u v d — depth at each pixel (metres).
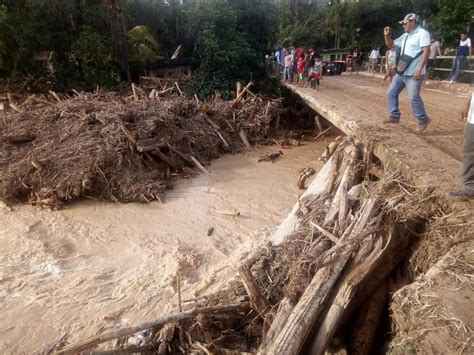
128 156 10.64
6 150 10.91
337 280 3.83
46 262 7.14
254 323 4.34
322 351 3.36
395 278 4.06
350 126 8.19
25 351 5.07
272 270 4.62
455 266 3.25
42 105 14.02
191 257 7.12
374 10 34.53
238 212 8.86
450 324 2.64
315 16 36.44
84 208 9.45
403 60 7.01
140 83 18.91
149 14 23.25
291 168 12.06
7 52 16.41
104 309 5.84
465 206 4.09
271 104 15.66
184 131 12.71
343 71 29.53
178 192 10.37
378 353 3.71
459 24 17.78
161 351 4.16
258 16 18.23
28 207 9.50
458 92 13.09
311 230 4.82
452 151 6.21
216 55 16.44
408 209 4.42
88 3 18.06
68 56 17.41
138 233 8.23
